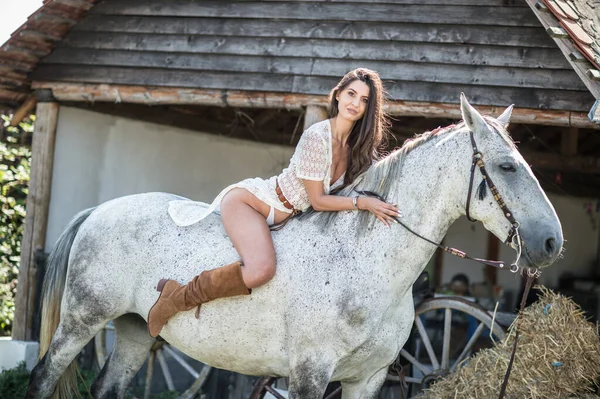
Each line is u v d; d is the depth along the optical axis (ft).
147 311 13.82
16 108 27.14
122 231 14.17
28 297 24.34
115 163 27.68
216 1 23.59
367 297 12.17
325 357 12.25
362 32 21.88
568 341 16.21
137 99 24.17
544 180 36.04
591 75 15.98
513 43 20.33
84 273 14.29
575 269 40.83
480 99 20.43
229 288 12.49
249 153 32.89
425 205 12.25
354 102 12.68
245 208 12.94
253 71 22.89
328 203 12.55
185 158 30.30
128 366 15.69
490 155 11.70
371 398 13.30
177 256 13.51
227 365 13.50
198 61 23.54
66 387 14.87
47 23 23.99
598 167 30.50
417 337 21.79
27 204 25.08
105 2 24.76
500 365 16.42
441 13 21.11
